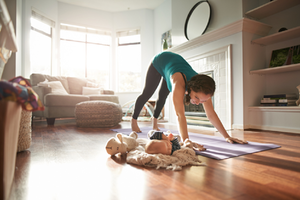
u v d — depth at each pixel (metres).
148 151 1.15
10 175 0.60
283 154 1.27
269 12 2.85
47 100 3.36
